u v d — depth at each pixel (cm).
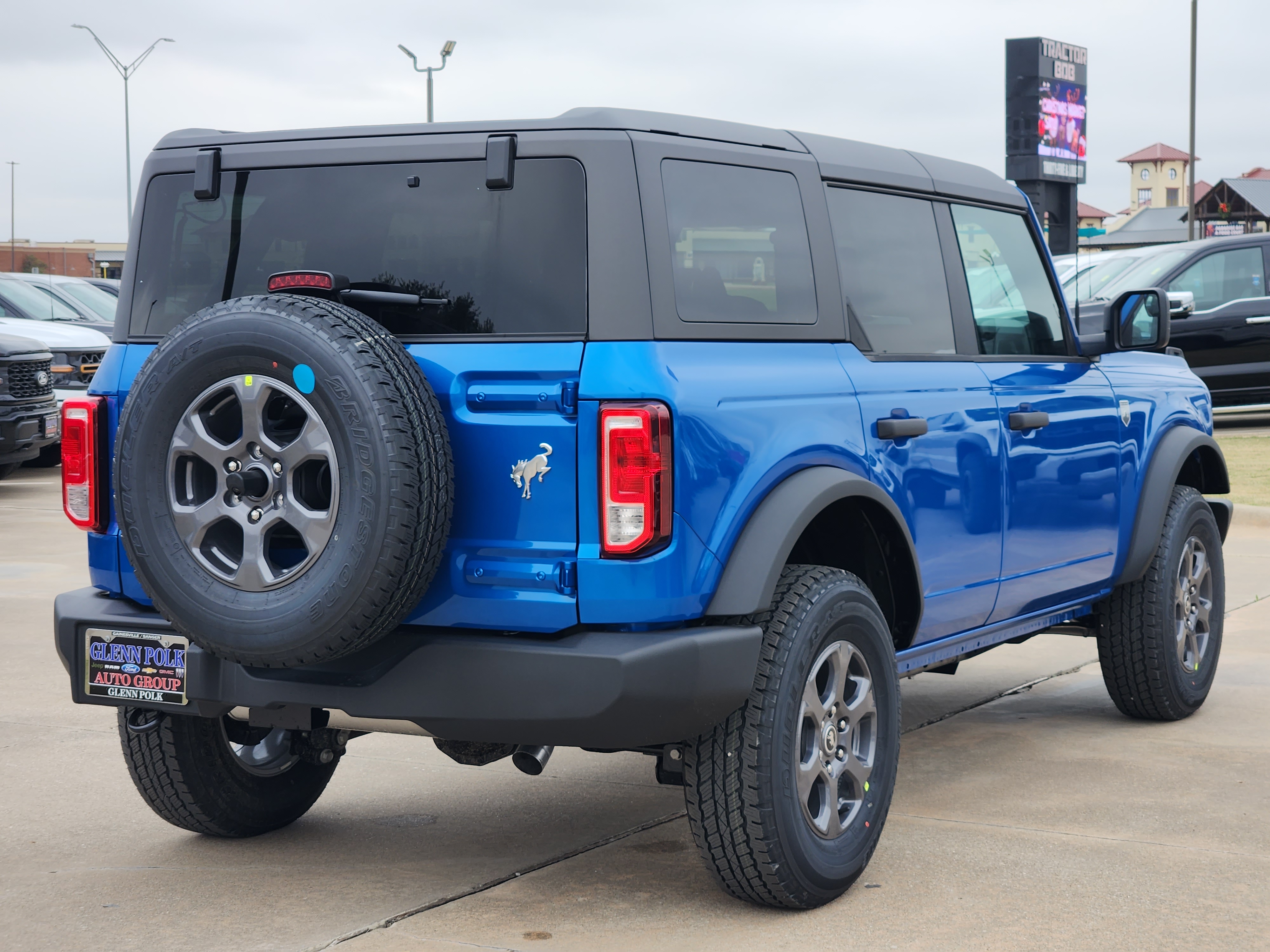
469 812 464
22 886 395
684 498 334
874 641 390
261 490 328
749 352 367
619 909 373
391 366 324
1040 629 527
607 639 332
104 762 519
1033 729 567
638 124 355
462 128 362
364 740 555
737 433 350
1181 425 588
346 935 357
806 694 365
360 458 317
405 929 361
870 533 411
